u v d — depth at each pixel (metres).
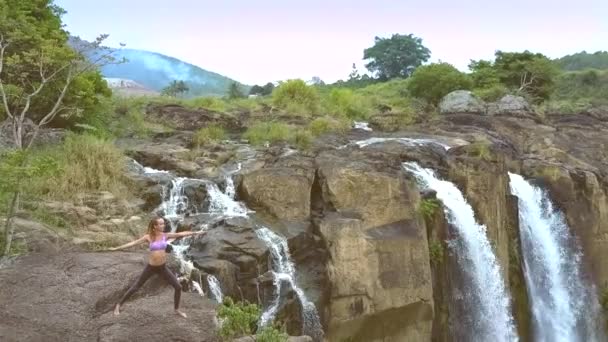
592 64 85.19
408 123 29.45
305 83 30.83
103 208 15.12
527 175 24.98
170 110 24.58
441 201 19.16
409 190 18.08
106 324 10.19
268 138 23.20
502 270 20.67
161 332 10.08
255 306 11.43
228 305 12.02
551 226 24.28
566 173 24.62
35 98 17.48
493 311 20.11
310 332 14.96
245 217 15.90
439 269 18.73
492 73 42.72
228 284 13.59
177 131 22.86
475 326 19.50
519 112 33.34
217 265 13.54
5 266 11.83
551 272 23.61
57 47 15.66
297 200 16.94
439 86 38.06
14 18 16.70
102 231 14.18
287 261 15.44
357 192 17.48
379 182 17.59
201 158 19.64
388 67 74.56
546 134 29.86
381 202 17.50
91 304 10.66
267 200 16.84
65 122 19.30
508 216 22.08
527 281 22.67
